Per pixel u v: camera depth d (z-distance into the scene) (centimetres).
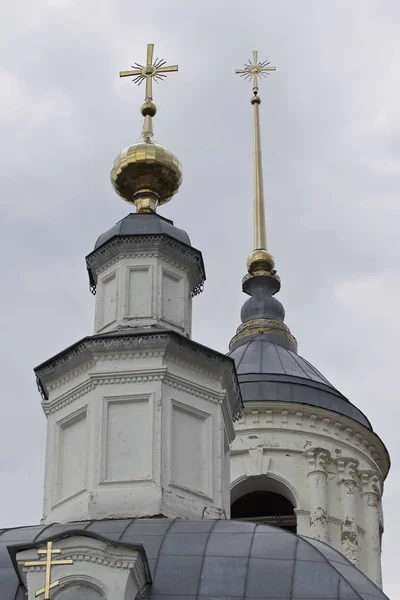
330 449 5250
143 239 4184
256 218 6138
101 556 3291
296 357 5569
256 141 6425
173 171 4406
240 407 4141
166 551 3459
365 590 3375
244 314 5778
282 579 3356
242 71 6638
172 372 3925
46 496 3903
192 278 4253
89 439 3869
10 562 3453
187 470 3859
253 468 5178
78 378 3978
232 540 3506
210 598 3325
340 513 5156
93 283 4272
